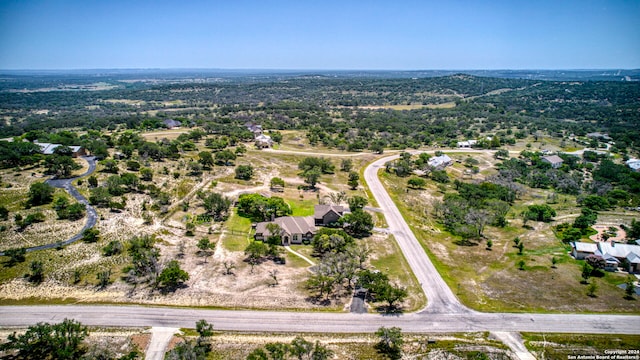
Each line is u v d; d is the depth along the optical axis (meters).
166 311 56.47
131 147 132.75
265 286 64.31
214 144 154.62
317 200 107.50
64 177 106.06
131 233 79.75
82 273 64.88
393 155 164.25
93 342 49.44
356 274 67.62
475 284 67.62
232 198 104.25
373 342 51.84
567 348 51.59
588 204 111.00
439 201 109.38
